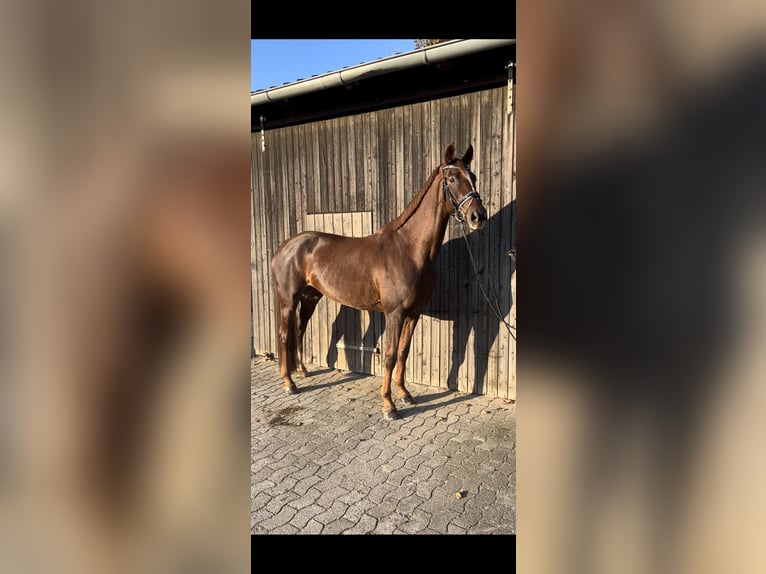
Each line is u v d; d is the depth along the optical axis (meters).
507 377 3.65
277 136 4.62
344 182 4.25
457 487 2.44
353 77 3.35
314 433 3.14
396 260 3.29
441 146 3.72
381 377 4.33
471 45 2.86
